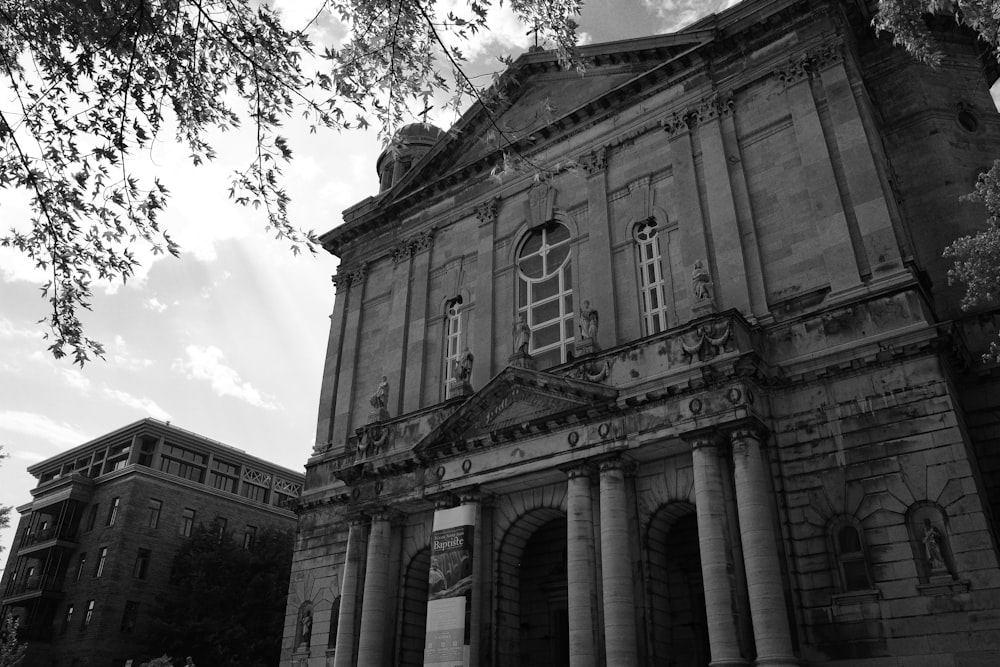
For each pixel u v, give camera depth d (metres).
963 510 18.17
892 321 20.72
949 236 24.28
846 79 24.73
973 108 26.97
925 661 17.45
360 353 35.91
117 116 12.30
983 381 21.38
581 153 30.73
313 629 30.38
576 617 21.44
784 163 25.23
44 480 70.50
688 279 25.56
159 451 62.38
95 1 12.27
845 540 19.53
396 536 28.05
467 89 13.19
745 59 27.50
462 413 26.12
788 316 23.03
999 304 22.23
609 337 26.64
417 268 34.97
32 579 57.44
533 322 29.83
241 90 12.70
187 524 59.91
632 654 20.25
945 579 17.80
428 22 12.12
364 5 12.53
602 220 28.77
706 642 23.41
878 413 20.11
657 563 22.28
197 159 13.10
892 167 26.00
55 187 12.48
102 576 54.34
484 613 24.42
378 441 29.28
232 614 50.53
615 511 21.81
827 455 20.42
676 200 27.06
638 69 30.92
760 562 18.80
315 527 32.62
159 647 50.03
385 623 26.55
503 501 25.66
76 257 12.90
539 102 33.75
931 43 14.69
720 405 20.84
